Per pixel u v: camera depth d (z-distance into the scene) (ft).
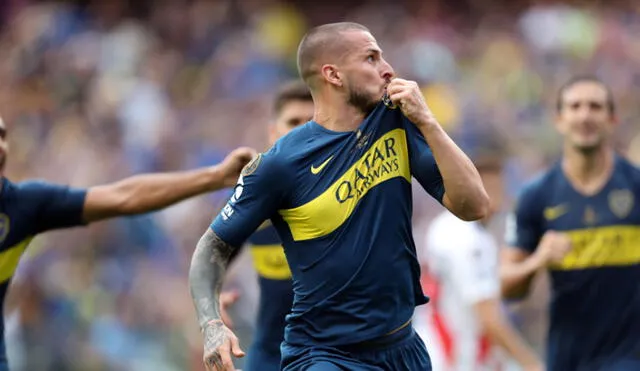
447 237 48.55
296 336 30.86
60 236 81.46
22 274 73.31
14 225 37.24
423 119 29.04
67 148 103.71
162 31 125.70
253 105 112.68
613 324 45.85
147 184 38.04
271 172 29.96
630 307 45.78
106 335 74.74
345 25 30.58
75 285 79.00
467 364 48.75
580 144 46.06
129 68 118.11
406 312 30.42
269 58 122.42
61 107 112.98
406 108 29.12
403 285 30.14
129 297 79.71
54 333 71.15
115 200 37.93
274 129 42.37
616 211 46.03
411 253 30.42
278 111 41.81
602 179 46.39
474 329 48.65
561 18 126.72
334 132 30.19
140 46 121.08
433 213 86.74
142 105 111.24
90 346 72.84
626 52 125.39
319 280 30.07
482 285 47.65
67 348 71.61
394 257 29.94
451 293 48.93
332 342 30.19
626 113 112.06
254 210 30.17
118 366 73.82
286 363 31.01
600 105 46.19
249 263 69.10
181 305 79.97
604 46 125.59
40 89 115.44
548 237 44.68
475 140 105.29
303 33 131.54
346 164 29.96
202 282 30.37
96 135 107.55
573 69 122.72
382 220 29.84
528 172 97.04
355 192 29.81
